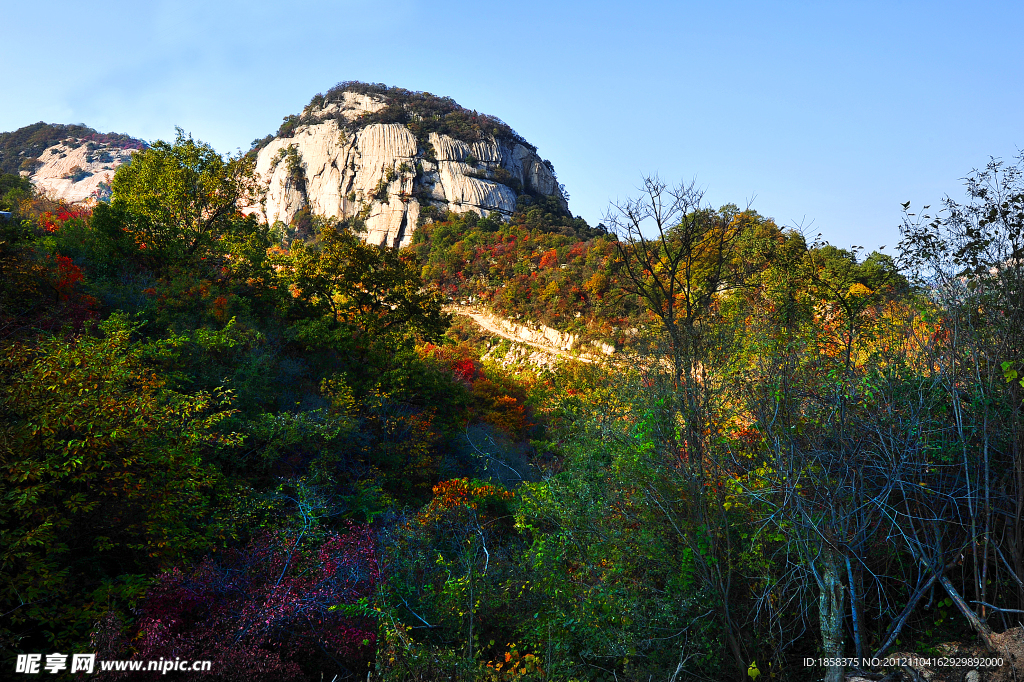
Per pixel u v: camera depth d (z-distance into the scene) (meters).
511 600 8.37
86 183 156.25
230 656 5.79
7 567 5.82
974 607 5.94
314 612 6.90
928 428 6.08
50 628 6.03
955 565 5.99
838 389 6.16
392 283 27.14
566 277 70.38
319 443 14.30
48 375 6.68
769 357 6.73
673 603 6.48
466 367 31.86
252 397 13.77
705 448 6.75
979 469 5.92
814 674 5.98
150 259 21.33
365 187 139.88
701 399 6.90
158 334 15.38
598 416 9.45
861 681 5.30
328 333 21.23
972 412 5.94
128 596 6.27
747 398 6.72
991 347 5.92
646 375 8.12
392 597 7.66
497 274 88.88
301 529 8.70
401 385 21.31
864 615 6.31
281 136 172.62
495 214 132.75
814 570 5.67
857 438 6.21
